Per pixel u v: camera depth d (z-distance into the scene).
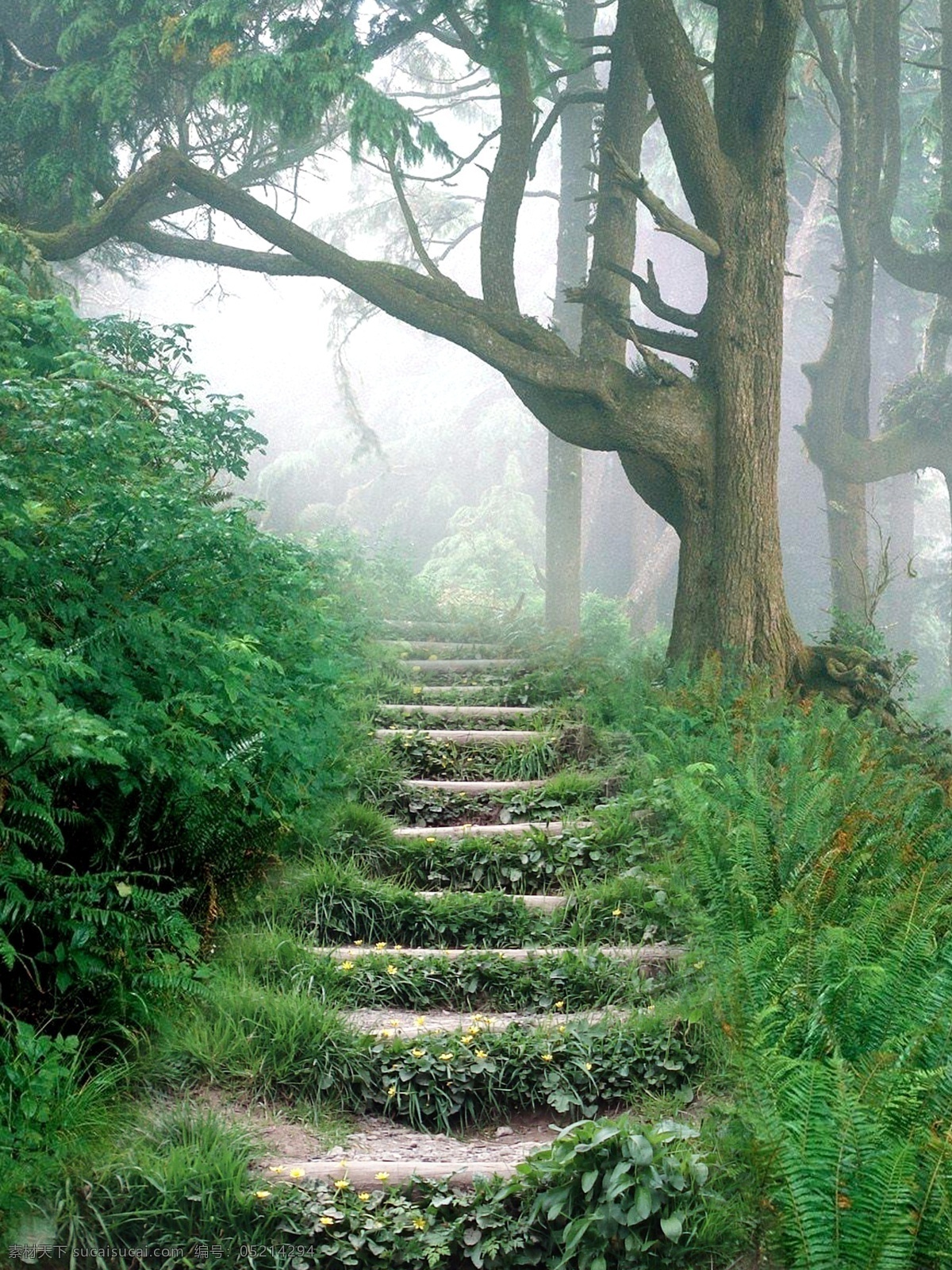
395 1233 3.58
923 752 8.87
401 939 5.72
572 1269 3.55
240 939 5.05
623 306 10.36
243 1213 3.56
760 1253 3.47
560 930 5.83
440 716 8.74
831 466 15.58
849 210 14.60
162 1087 4.16
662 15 9.55
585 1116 4.38
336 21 10.60
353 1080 4.41
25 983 4.11
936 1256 3.22
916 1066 3.69
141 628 4.77
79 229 10.25
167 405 7.33
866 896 4.93
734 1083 4.16
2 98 11.23
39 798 4.10
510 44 10.70
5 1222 3.38
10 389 4.97
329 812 6.46
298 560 6.94
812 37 16.22
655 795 6.73
